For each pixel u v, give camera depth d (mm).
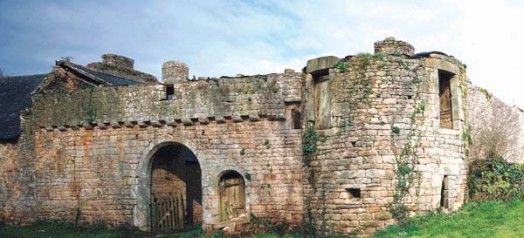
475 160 20031
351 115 17047
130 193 21156
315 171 17922
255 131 19812
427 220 16391
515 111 24266
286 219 19141
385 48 19797
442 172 17484
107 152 21641
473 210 17594
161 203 21844
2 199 23047
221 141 20141
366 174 16609
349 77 17250
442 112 19109
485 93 22047
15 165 23016
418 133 17000
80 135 22125
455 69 18641
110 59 28859
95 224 21469
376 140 16703
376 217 16406
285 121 19562
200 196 27219
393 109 16859
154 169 21984
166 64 25328
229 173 20500
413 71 17266
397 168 16625
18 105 25062
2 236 19953
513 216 16125
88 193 21750
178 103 20672
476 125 21016
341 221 16844
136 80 28391
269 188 19453
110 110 21594
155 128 21062
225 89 20141
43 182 22469
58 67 23312
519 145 24156
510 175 19188
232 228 18906
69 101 22328
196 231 20344
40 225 22031
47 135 22656
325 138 17625
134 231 20766
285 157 19406
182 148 23562
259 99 19734
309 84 18547
